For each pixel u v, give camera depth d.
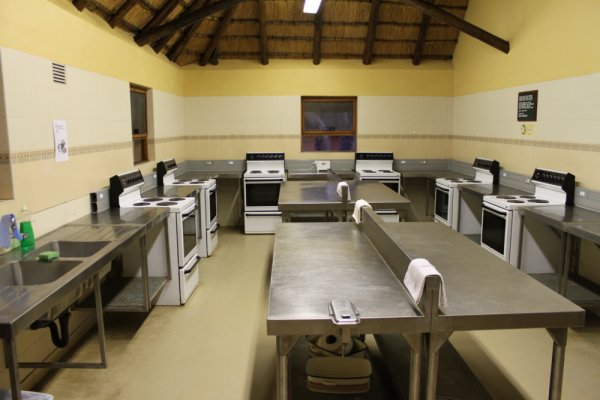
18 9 2.71
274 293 2.04
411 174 6.57
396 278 2.24
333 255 2.65
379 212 6.23
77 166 3.45
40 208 2.95
